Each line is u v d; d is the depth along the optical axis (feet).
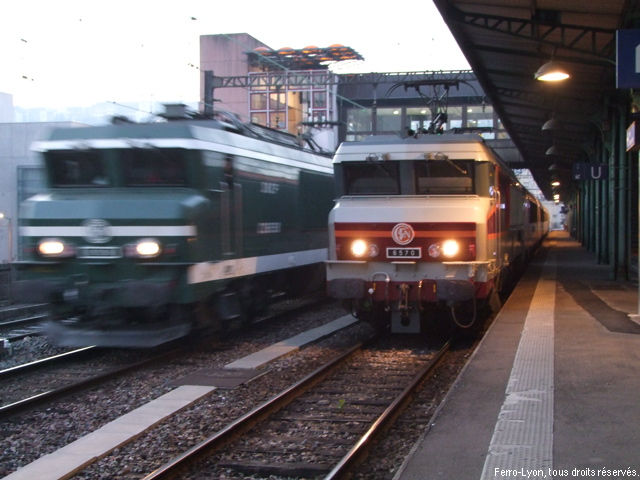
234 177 38.83
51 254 35.14
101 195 35.83
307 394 27.91
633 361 28.07
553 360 28.37
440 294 35.70
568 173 162.71
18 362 35.65
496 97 81.25
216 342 39.93
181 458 19.30
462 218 36.09
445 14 49.67
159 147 35.27
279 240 45.06
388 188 38.47
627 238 66.54
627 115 65.31
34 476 18.85
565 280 66.95
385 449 21.13
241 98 176.04
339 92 168.25
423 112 168.14
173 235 33.88
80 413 25.72
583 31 49.11
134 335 34.71
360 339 41.01
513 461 16.62
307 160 50.72
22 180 113.39
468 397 22.91
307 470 19.35
